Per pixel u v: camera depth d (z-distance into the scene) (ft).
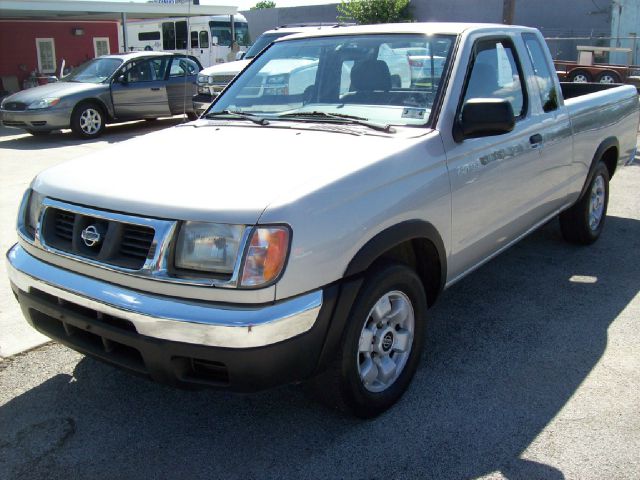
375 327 10.34
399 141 10.94
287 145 10.89
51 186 10.17
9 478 9.27
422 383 11.78
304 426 10.50
